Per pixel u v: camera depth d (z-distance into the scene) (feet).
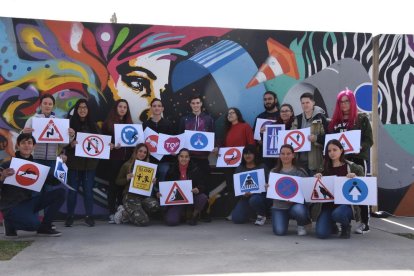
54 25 25.46
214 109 26.71
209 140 25.03
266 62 26.99
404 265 16.24
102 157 23.61
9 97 25.00
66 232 21.97
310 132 23.04
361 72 27.50
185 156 24.09
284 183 21.49
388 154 27.66
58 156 21.29
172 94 26.40
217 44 26.73
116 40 25.98
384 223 25.43
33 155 22.41
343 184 20.54
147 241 20.01
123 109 24.63
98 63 25.85
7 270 15.52
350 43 27.48
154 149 24.84
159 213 25.84
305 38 27.25
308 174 23.31
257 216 24.34
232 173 25.84
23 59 25.16
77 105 23.89
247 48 26.91
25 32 25.18
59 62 25.52
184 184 23.81
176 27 26.45
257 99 26.96
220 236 21.20
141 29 26.17
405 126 27.81
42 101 22.76
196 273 15.16
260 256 17.40
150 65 26.25
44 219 20.88
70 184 23.58
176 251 18.19
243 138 25.23
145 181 23.57
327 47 27.32
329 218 21.01
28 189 19.95
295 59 27.17
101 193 25.80
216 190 26.58
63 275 14.99
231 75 26.81
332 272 15.30
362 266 16.05
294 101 27.14
